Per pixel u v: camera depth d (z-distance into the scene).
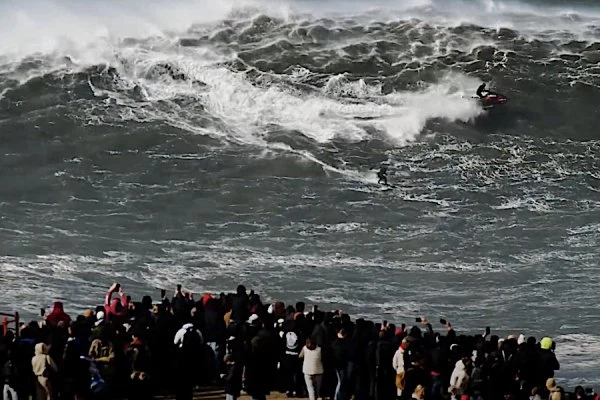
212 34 192.62
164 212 145.88
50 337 82.56
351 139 169.50
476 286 128.88
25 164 158.75
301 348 91.06
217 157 161.75
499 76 189.00
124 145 164.75
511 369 87.94
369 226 143.88
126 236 138.25
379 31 196.12
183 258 132.38
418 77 187.12
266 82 183.25
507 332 116.81
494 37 197.62
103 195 149.88
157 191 151.75
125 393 82.88
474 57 192.50
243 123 172.88
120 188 152.12
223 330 92.19
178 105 176.50
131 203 147.88
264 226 142.88
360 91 183.00
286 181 156.00
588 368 107.06
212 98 178.75
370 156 165.75
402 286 127.69
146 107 175.38
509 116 178.75
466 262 135.12
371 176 158.75
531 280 130.62
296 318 91.88
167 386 88.62
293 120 174.50
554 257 137.12
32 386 83.44
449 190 155.75
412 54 192.00
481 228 144.50
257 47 190.75
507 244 140.25
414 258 135.75
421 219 146.38
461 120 176.50
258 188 153.25
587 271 133.50
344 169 160.50
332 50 191.50
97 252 132.88
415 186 156.62
